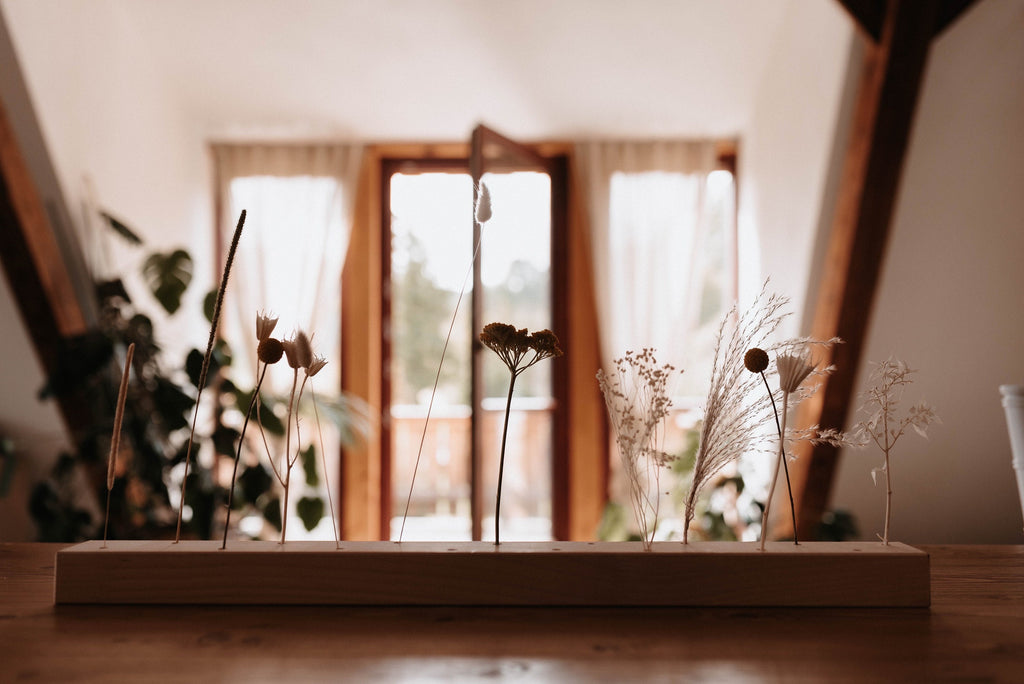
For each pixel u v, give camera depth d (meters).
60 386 3.02
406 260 4.86
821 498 3.30
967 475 3.55
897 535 3.83
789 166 3.55
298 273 4.60
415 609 1.04
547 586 1.05
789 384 1.05
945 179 2.83
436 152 4.77
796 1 3.36
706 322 4.68
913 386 3.32
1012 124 2.70
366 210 4.71
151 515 3.31
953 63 2.61
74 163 3.14
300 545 1.10
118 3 3.49
